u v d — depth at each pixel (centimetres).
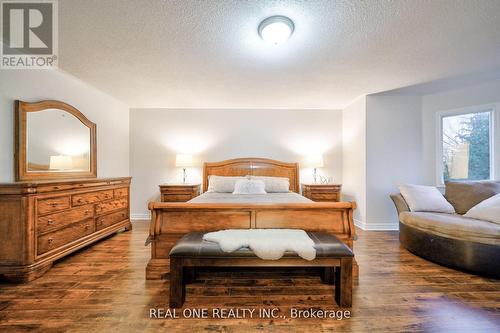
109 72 268
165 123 424
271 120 427
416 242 251
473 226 208
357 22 173
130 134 421
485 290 181
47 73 257
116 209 319
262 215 206
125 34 190
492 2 153
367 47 209
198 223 204
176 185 382
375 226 355
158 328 138
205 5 156
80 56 229
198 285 188
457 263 214
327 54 222
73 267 220
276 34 177
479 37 194
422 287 185
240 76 277
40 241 203
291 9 159
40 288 181
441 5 156
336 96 358
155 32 187
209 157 425
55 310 154
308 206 201
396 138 355
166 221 205
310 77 280
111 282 192
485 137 317
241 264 162
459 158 336
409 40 198
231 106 414
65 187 231
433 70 261
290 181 413
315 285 189
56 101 264
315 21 172
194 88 321
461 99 326
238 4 155
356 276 196
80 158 300
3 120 215
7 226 189
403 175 355
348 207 203
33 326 139
